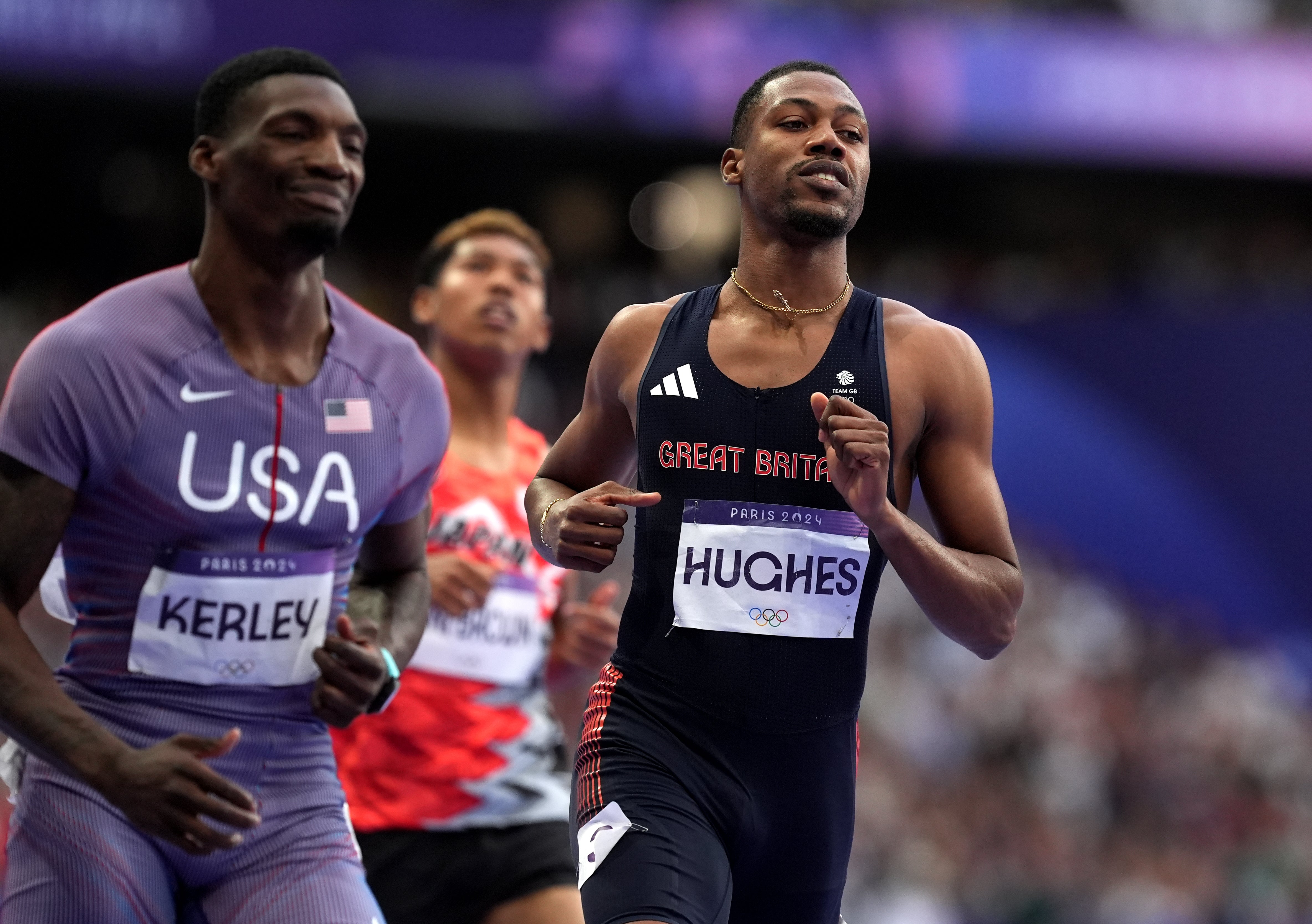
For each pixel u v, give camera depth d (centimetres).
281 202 1056
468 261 1652
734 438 1008
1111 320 3809
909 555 944
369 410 1105
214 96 1088
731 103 4553
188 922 1031
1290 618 3656
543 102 4447
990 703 4003
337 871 1042
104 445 1005
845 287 1062
